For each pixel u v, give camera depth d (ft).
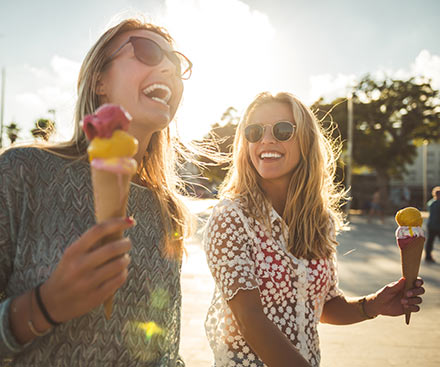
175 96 4.64
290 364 4.26
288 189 5.93
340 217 7.18
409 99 127.54
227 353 5.08
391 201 163.32
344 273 26.55
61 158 3.75
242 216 5.20
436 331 15.78
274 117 5.80
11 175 3.41
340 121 127.95
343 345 14.32
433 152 250.98
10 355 2.62
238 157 6.05
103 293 2.39
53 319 2.44
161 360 4.23
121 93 4.14
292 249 5.56
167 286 4.39
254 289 4.77
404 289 5.58
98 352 3.60
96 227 2.31
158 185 5.20
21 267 3.33
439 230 35.35
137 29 4.57
